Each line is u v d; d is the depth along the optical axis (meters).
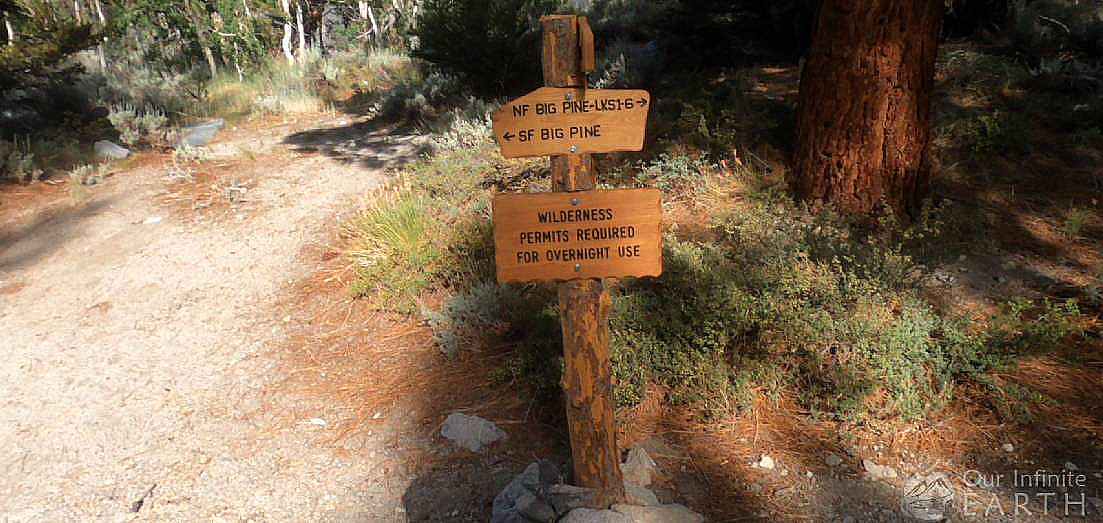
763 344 4.02
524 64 12.05
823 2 5.32
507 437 3.89
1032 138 6.60
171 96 14.56
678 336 4.07
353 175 8.80
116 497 3.76
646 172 6.49
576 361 2.84
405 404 4.28
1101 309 4.29
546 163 7.20
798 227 5.06
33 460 4.11
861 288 4.20
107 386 4.83
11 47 10.01
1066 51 8.57
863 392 3.70
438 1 11.96
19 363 5.19
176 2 22.83
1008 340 3.91
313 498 3.64
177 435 4.25
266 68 20.33
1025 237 5.25
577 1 18.47
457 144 8.56
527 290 5.13
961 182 5.98
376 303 5.36
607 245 2.71
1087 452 3.38
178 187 8.67
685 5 10.38
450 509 3.46
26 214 8.02
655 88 9.80
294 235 7.07
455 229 5.89
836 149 5.43
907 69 5.12
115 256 6.88
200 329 5.52
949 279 4.66
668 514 3.05
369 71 17.84
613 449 2.96
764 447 3.63
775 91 8.56
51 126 10.99
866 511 3.23
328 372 4.74
